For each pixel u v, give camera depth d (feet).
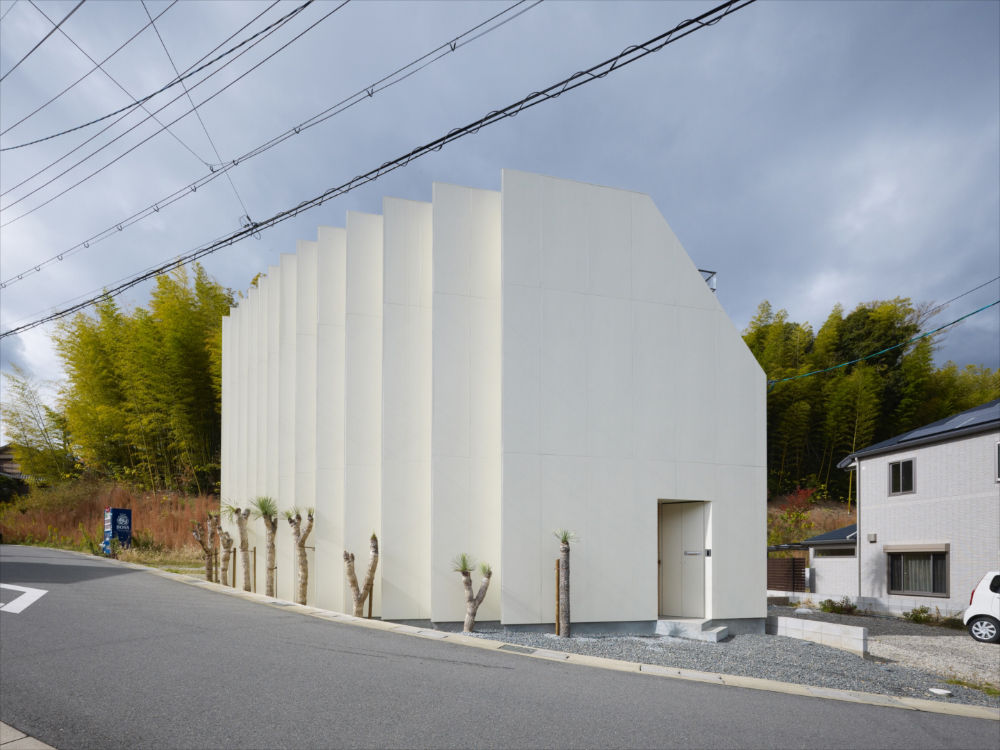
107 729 14.30
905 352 128.36
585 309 38.19
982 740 17.93
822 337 133.39
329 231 44.78
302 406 45.93
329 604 41.47
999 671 34.27
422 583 37.32
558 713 16.96
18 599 29.94
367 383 40.70
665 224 40.93
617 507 37.58
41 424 110.42
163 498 89.61
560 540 36.04
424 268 39.60
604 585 36.73
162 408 94.58
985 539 50.93
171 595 34.04
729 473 40.60
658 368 39.60
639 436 38.60
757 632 40.11
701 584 39.75
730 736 16.14
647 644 33.73
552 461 36.45
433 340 36.91
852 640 35.47
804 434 121.80
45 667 18.80
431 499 36.06
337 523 42.32
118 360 97.30
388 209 39.29
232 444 65.51
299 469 45.44
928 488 56.49
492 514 36.83
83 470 106.32
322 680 18.61
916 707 21.81
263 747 13.61
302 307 46.73
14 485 108.37
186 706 15.88
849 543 66.18
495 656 23.86
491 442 37.35
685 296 40.88
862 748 16.20
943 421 60.18
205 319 99.55
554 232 37.96
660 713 17.66
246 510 50.72
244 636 24.21
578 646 31.45
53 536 83.35
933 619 52.08
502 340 36.11
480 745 14.32
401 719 15.67
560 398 37.01
